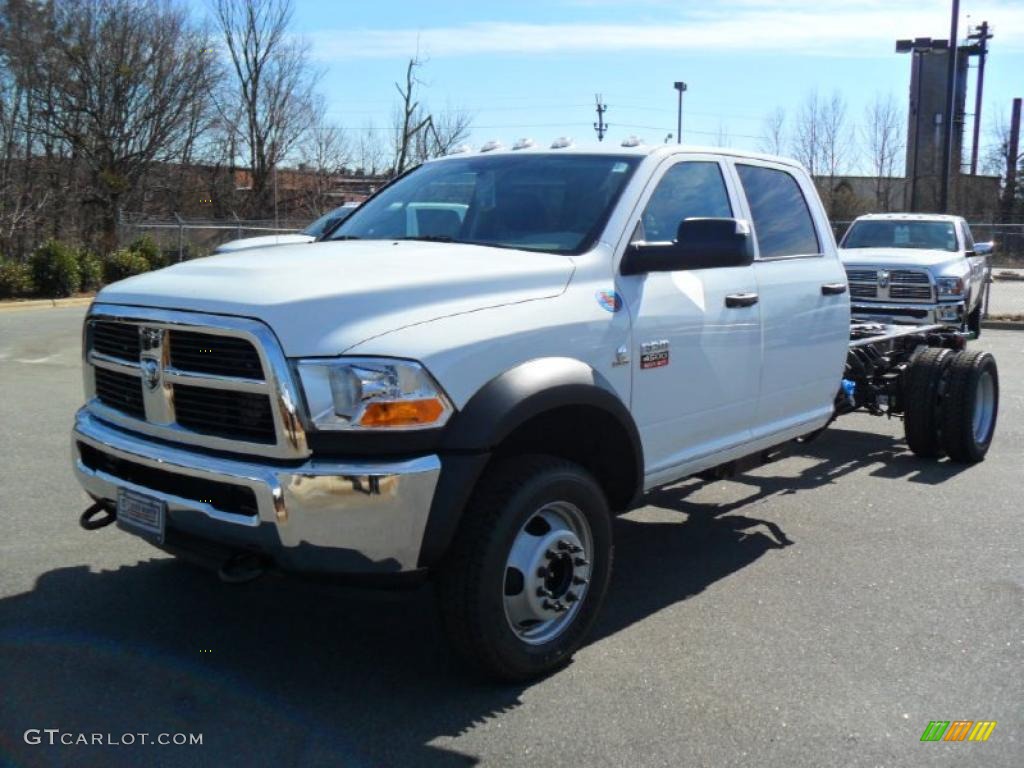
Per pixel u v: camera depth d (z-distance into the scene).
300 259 4.26
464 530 3.78
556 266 4.30
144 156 34.28
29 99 30.00
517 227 4.77
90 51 32.22
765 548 5.93
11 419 9.05
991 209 47.47
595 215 4.66
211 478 3.67
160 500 3.86
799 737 3.68
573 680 4.12
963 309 14.75
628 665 4.27
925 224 16.67
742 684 4.10
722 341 5.09
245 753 3.51
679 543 6.04
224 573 3.67
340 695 3.96
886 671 4.24
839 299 6.19
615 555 5.80
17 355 13.38
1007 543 6.01
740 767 3.47
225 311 3.68
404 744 3.59
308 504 3.50
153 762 3.44
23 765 3.39
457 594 3.79
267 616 4.73
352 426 3.53
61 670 4.12
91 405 4.42
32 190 29.98
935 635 4.63
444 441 3.66
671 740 3.65
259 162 44.72
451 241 4.82
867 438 9.17
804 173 6.27
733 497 7.08
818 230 6.20
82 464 4.33
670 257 4.52
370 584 3.69
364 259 4.18
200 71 35.47
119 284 4.36
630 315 4.50
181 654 4.29
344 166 47.56
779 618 4.82
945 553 5.82
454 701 3.92
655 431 4.73
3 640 4.39
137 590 5.00
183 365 3.85
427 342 3.67
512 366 3.90
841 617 4.84
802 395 5.93
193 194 39.94
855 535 6.18
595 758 3.52
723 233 4.49
